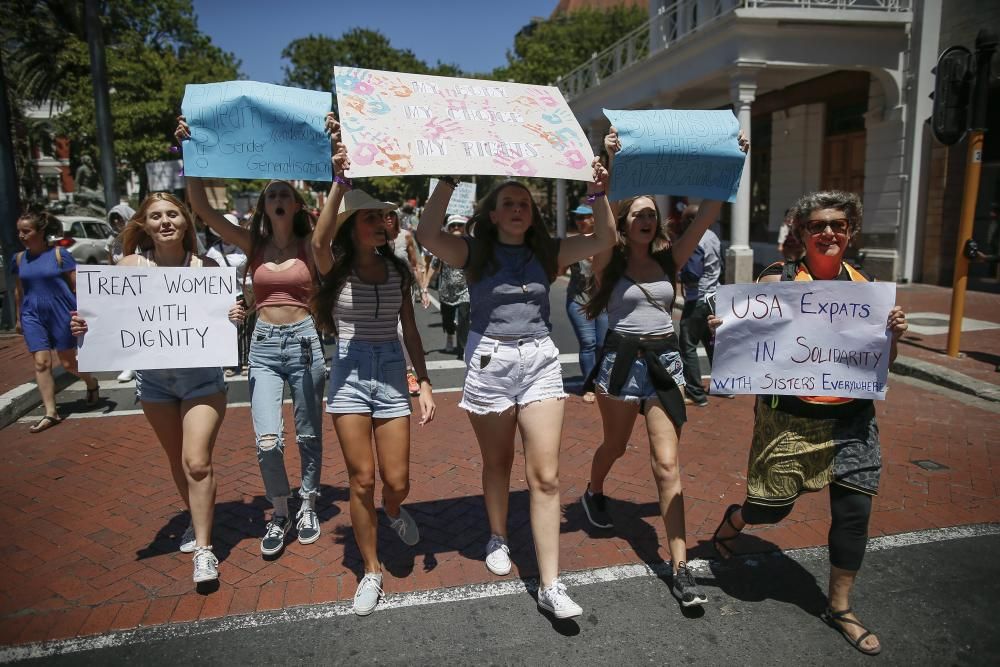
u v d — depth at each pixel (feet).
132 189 122.21
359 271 10.53
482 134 10.13
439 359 28.30
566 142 10.49
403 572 11.36
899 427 18.38
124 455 17.13
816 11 39.27
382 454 10.58
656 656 9.18
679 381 11.25
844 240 9.69
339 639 9.56
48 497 14.58
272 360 11.76
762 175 61.11
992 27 37.81
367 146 9.51
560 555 11.90
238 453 17.26
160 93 82.84
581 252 10.77
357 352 10.34
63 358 19.80
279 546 11.91
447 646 9.41
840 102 50.44
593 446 17.48
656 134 10.70
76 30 88.02
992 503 13.65
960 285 24.71
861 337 9.38
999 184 40.24
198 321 11.04
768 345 9.64
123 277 10.82
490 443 10.75
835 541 9.44
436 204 9.96
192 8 102.06
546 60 99.14
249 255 11.85
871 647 9.15
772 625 9.86
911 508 13.44
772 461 9.73
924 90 41.98
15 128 92.43
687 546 12.20
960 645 9.32
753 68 40.19
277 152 10.44
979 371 23.17
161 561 11.79
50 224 19.22
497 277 10.19
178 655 9.23
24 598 10.64
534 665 9.01
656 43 59.72
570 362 27.30
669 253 11.74
